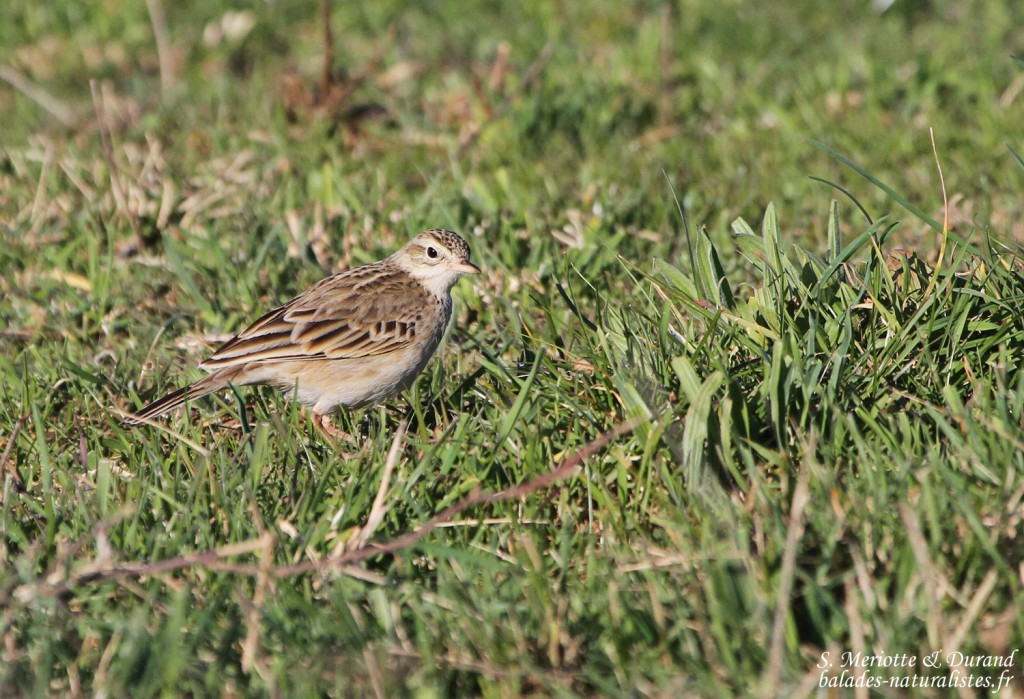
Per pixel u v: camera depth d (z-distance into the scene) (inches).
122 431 410.9
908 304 398.3
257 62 908.0
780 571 306.3
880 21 961.5
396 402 462.3
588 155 709.9
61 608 315.9
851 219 598.9
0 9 1008.9
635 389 362.3
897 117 740.0
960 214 560.1
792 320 388.5
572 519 354.0
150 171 676.1
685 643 299.1
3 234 607.5
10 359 493.0
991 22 913.5
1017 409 353.7
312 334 438.6
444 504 362.9
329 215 617.0
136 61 923.4
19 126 796.6
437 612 316.5
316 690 291.6
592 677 292.0
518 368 417.4
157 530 352.2
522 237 577.3
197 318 533.0
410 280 461.7
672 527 329.4
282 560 335.3
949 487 320.8
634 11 992.2
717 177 668.1
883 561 311.4
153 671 291.6
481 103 754.8
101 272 560.4
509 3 1023.0
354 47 937.5
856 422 362.6
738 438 343.0
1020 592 300.2
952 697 281.4
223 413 438.3
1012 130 691.4
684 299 401.1
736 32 928.9
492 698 295.3
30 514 373.7
